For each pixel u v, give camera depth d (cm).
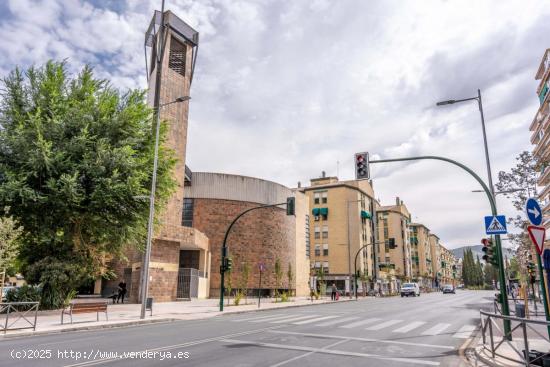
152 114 2314
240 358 814
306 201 5562
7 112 1906
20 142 1769
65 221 1900
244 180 4378
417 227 11856
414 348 984
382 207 10494
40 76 2000
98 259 2250
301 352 895
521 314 1780
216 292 3962
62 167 1802
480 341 1116
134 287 2773
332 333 1257
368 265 7312
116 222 2055
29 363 759
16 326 1315
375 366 761
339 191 7038
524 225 2620
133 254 3078
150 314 1850
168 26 3416
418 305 3123
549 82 4481
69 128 1919
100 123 1992
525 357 739
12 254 1576
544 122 4500
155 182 2069
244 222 4262
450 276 16675
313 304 3209
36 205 1780
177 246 3052
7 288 2091
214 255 4044
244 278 3195
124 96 2233
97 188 1823
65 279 1883
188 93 3547
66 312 1784
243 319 1778
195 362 768
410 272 10412
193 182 4184
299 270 5078
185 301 3122
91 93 2083
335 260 6806
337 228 6900
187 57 3588
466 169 1302
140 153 2173
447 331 1350
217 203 4178
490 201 1244
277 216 4631
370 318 1845
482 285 14762
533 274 2773
